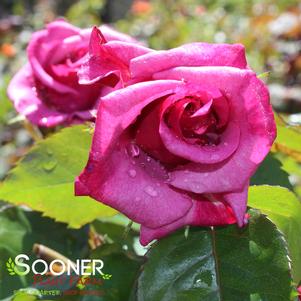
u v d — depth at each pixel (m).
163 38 1.96
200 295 0.32
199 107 0.31
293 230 0.36
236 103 0.30
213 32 1.81
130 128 0.31
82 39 0.43
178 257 0.33
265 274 0.32
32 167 0.37
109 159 0.30
